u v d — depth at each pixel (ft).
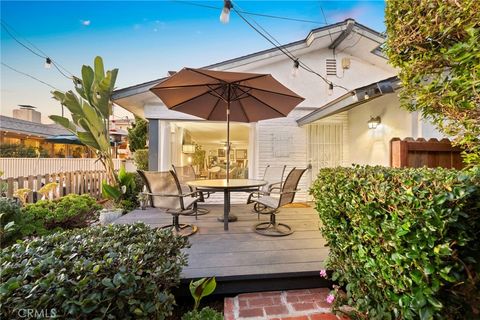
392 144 9.42
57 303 3.56
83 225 12.14
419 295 3.78
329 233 6.82
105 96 16.74
